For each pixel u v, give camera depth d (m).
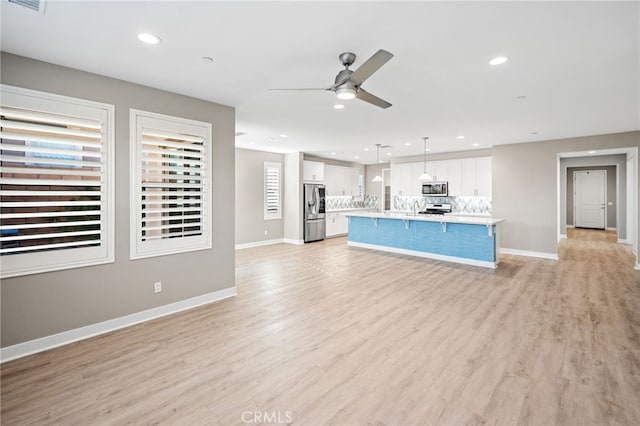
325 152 8.05
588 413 1.79
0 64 2.37
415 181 8.52
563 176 8.84
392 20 1.98
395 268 5.35
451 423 1.73
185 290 3.47
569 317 3.18
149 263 3.18
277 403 1.90
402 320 3.13
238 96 3.47
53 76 2.60
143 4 1.80
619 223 7.94
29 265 2.50
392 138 6.04
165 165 3.36
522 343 2.63
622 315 3.22
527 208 6.39
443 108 3.93
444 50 2.38
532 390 2.01
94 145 2.80
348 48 2.35
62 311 2.66
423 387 2.05
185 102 3.42
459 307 3.48
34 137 2.50
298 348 2.58
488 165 7.25
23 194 2.47
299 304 3.61
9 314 2.43
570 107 3.88
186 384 2.10
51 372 2.24
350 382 2.11
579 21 1.99
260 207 7.79
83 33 2.13
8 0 1.75
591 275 4.82
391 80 2.99
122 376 2.19
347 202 10.40
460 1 1.77
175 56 2.49
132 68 2.71
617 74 2.84
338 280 4.62
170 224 3.36
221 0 1.76
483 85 3.12
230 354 2.49
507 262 5.78
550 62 2.59
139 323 3.09
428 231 6.21
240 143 6.67
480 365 2.30
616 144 5.46
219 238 3.77
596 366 2.28
